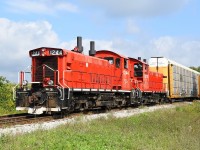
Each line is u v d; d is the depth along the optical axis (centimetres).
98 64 2645
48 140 1256
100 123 1838
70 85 2255
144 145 1354
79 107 2373
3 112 2716
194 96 5959
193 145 1398
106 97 2742
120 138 1430
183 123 2067
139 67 3569
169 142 1443
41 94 2153
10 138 1271
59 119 2030
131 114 2488
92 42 2856
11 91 2964
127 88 3150
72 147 1187
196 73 6356
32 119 1984
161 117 2311
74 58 2325
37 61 2288
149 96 3825
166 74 4519
